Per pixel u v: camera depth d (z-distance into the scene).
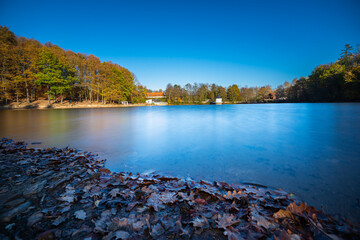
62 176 2.96
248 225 1.69
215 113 21.83
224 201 2.20
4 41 36.25
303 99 55.03
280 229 1.62
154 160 4.10
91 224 1.71
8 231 1.51
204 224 1.71
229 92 93.44
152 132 8.26
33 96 42.94
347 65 44.38
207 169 3.48
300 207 1.91
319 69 49.91
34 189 2.37
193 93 92.38
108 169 3.45
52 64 38.22
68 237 1.51
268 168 3.46
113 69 54.28
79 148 5.28
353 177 2.93
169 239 1.52
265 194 2.37
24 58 35.59
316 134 7.06
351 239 1.47
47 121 13.39
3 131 8.58
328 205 2.07
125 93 58.44
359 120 11.38
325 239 1.48
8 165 3.52
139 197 2.25
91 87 47.84
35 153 4.55
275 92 83.44
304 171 3.27
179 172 3.34
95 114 21.41
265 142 5.83
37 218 1.75
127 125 11.05
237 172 3.29
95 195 2.32
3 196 2.14
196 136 7.11
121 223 1.70
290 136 6.75
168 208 2.03
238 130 8.50
